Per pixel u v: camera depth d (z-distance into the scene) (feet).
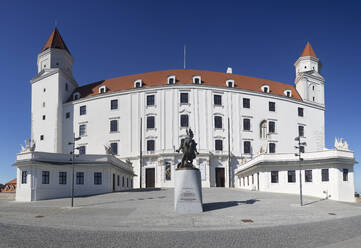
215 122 206.69
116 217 68.03
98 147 209.77
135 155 200.44
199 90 208.33
